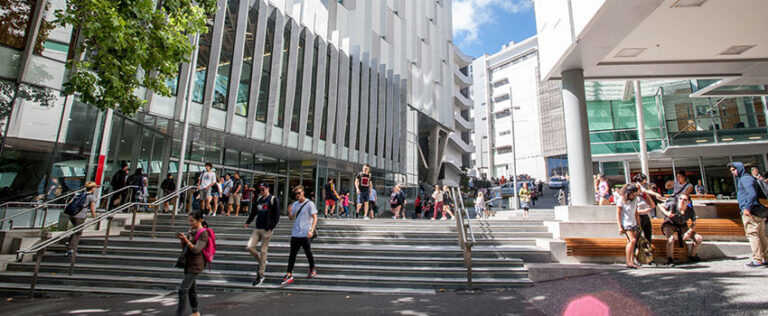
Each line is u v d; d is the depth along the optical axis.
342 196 17.47
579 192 8.93
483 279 6.56
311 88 20.69
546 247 7.66
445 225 9.61
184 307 4.50
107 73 6.56
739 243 7.55
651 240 7.13
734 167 6.65
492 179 41.38
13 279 6.88
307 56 19.73
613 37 7.99
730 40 8.56
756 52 9.23
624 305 4.52
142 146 14.23
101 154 11.00
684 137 19.66
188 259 4.63
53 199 9.44
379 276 6.80
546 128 58.62
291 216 6.91
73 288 6.47
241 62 16.09
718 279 5.31
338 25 23.23
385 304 5.37
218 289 6.52
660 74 10.54
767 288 4.61
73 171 10.20
